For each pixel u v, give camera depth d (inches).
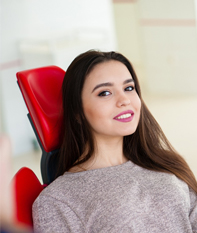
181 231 48.2
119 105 49.4
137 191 49.2
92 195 48.0
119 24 284.0
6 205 15.5
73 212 47.3
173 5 233.8
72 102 52.5
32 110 54.4
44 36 173.0
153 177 51.9
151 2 243.8
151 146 56.6
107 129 50.4
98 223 46.4
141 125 56.3
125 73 51.2
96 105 50.1
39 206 46.8
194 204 52.5
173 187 50.1
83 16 181.3
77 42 178.5
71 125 53.7
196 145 132.8
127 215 46.3
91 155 52.7
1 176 15.2
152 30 246.5
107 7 187.8
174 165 55.8
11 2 164.7
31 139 168.7
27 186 48.8
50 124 54.4
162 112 194.5
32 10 169.6
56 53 170.9
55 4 174.4
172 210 48.4
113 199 47.4
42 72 57.2
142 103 57.3
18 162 149.0
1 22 163.5
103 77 50.1
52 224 46.4
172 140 143.5
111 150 53.5
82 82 51.2
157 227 47.2
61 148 54.6
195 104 204.5
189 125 161.3
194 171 109.4
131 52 287.7
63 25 176.9
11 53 165.8
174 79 242.4
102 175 50.2
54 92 57.3
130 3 278.7
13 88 166.7
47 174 56.9
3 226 15.4
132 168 52.9
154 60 250.7
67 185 48.9
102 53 52.2
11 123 166.4
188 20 228.1
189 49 234.5
